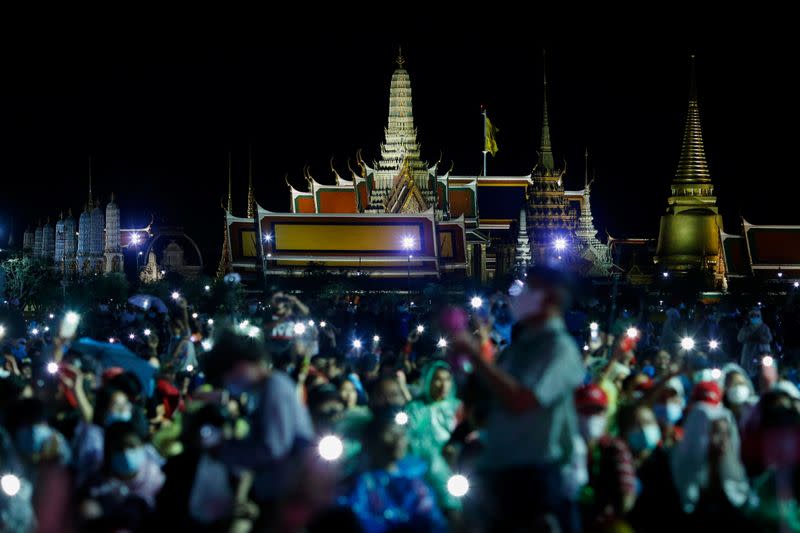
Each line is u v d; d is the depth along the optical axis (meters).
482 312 23.30
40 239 169.38
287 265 97.00
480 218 143.38
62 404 16.42
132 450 13.30
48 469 13.86
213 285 55.88
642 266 143.00
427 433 16.12
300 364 16.33
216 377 12.04
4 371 22.23
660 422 16.28
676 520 14.61
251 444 11.80
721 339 43.41
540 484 11.36
